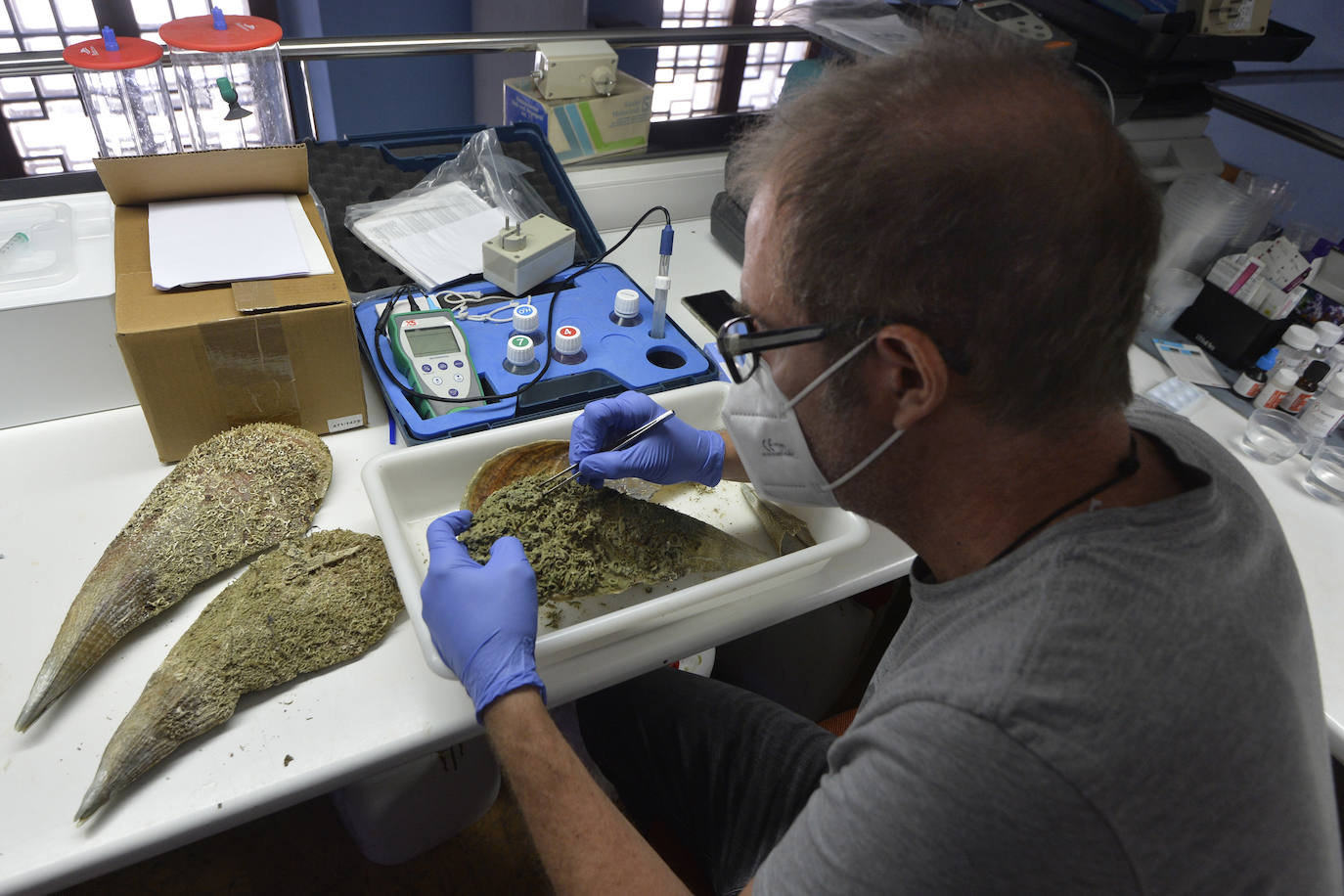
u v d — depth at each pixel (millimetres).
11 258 954
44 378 953
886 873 476
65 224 1032
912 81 455
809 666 1355
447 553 769
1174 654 451
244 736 713
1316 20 1937
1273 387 1303
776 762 879
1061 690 445
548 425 963
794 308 518
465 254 1271
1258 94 2104
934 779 461
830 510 951
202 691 707
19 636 766
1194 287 1446
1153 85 1422
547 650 721
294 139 1366
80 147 2854
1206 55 1391
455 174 1398
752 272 542
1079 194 425
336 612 796
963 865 460
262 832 1305
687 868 902
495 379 1095
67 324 922
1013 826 447
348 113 2918
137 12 2729
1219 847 447
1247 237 1534
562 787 630
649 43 1448
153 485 934
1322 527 1122
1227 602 475
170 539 826
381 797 1084
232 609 785
